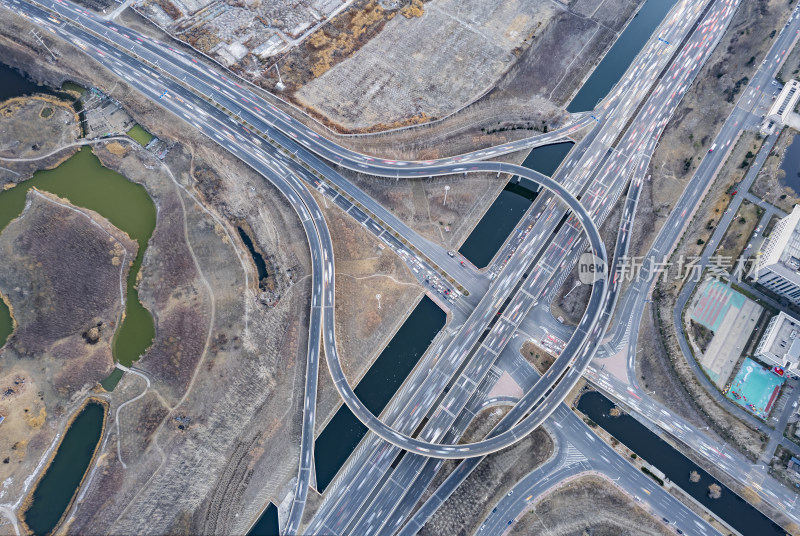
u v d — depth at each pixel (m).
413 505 104.81
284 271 126.06
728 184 125.88
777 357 105.31
